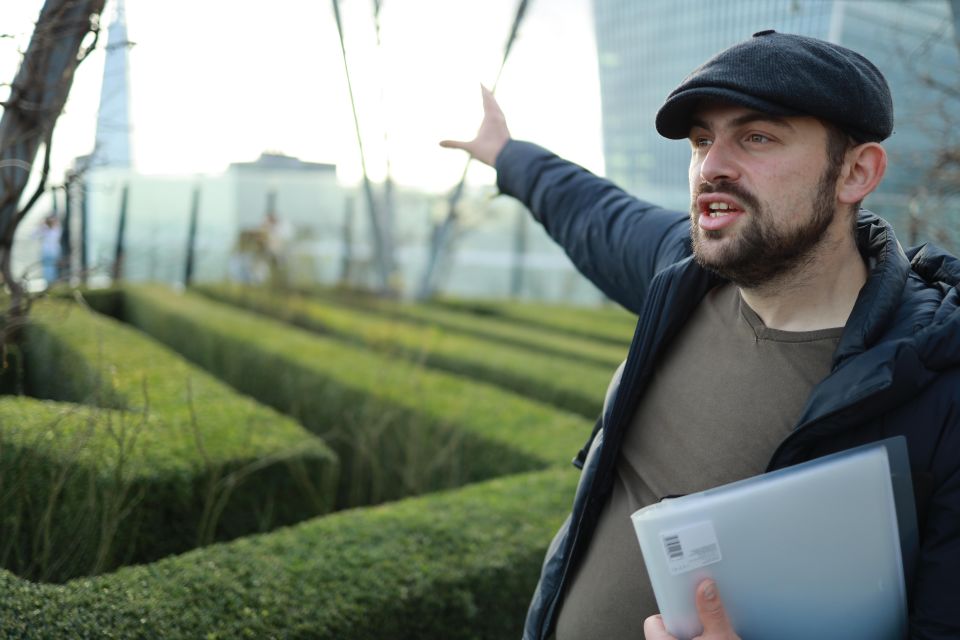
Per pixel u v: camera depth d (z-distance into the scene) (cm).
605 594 122
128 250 951
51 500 226
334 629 179
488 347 591
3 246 241
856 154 98
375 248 962
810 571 93
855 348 96
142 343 431
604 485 125
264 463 270
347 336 698
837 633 94
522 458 330
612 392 124
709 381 114
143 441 265
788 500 92
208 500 257
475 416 373
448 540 221
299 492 283
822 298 105
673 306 119
